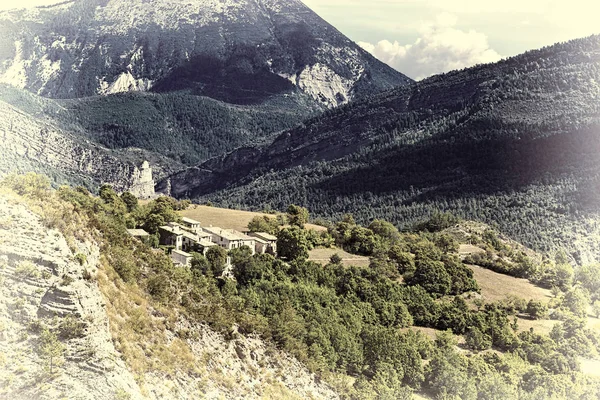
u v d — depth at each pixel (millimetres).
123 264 64062
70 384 45156
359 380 92938
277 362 77688
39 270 46375
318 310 113750
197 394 59656
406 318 139500
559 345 141500
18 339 44594
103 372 46844
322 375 85062
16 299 45312
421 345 118875
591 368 137625
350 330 113375
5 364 43531
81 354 46312
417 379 107125
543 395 108125
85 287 48469
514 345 137375
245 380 69188
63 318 46156
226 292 104250
